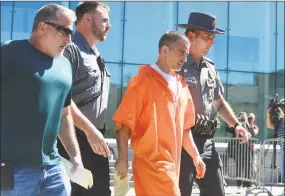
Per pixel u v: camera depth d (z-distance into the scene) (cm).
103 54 1764
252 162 938
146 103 381
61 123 351
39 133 309
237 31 1902
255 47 1909
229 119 502
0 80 304
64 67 326
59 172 328
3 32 1658
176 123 390
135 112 380
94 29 417
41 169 318
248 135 500
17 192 309
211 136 467
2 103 303
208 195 464
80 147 403
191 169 447
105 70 430
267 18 1920
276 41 1925
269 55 1916
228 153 989
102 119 421
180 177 443
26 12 1670
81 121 369
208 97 470
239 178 966
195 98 461
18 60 305
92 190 409
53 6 320
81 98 407
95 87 413
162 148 379
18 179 309
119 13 1784
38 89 307
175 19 1833
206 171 462
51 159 326
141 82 383
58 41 317
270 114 958
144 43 1800
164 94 383
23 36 1670
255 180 927
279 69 1916
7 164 304
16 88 303
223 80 1878
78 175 345
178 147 390
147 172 379
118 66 1775
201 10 1859
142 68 393
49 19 315
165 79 388
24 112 304
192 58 469
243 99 1881
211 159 464
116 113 385
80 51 406
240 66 1891
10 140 304
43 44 315
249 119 1252
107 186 418
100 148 373
